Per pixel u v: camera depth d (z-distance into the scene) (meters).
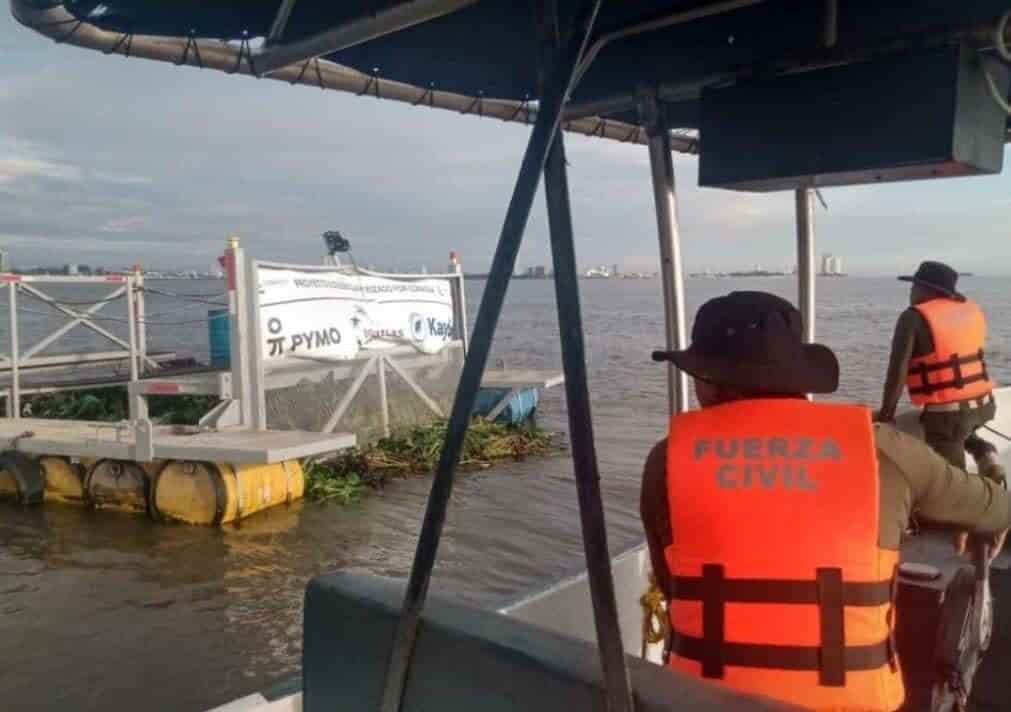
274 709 2.09
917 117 2.78
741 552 1.78
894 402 4.93
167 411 14.02
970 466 5.50
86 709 6.51
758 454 1.83
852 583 1.74
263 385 12.38
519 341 47.94
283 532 10.92
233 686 6.89
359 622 1.79
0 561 9.86
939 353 4.83
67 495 12.13
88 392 15.31
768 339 1.92
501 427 16.39
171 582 9.20
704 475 1.84
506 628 1.61
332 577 1.94
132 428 11.66
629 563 3.30
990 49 2.84
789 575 1.75
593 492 1.35
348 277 14.10
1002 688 3.30
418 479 13.52
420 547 1.59
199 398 14.39
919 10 2.91
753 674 1.75
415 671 1.66
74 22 2.75
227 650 7.55
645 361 35.62
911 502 1.90
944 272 4.95
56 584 9.15
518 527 11.34
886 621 1.80
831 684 1.72
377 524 11.30
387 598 1.80
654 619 3.15
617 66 3.44
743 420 1.88
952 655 2.35
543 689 1.47
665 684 1.39
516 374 17.59
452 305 16.77
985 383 4.92
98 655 7.44
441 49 3.30
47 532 10.91
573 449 1.37
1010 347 34.59
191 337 49.28
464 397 1.50
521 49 3.31
